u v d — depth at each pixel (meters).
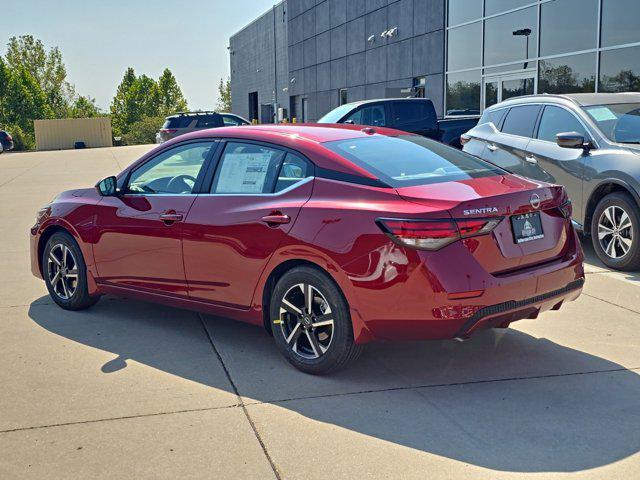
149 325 5.63
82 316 5.89
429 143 5.20
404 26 23.78
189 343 5.19
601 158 7.31
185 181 5.25
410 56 23.55
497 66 18.81
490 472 3.31
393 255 4.02
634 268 7.08
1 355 4.96
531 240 4.35
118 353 4.99
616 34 14.33
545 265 4.43
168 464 3.42
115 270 5.59
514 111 8.98
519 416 3.91
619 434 3.68
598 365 4.64
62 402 4.16
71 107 113.00
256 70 46.88
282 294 4.55
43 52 110.81
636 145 7.25
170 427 3.82
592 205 7.49
